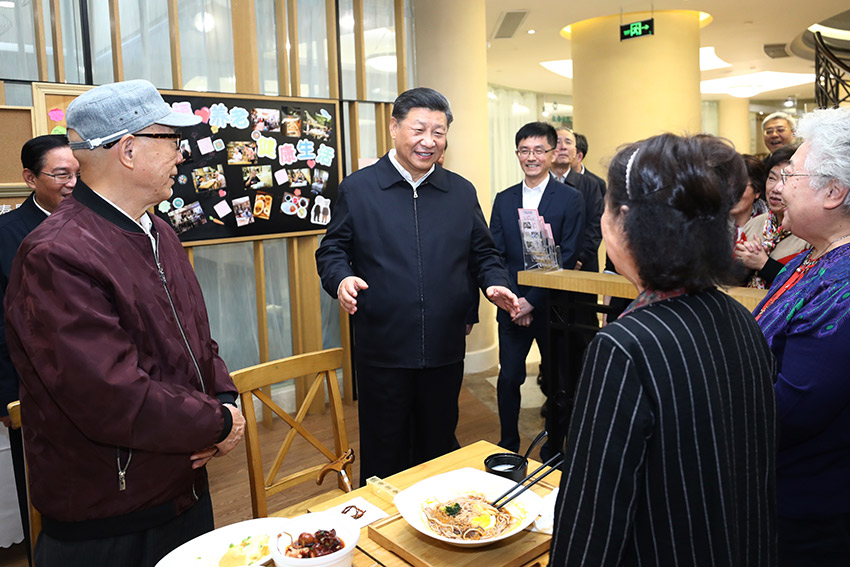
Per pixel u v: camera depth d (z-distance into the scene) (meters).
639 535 0.84
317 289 4.00
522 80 9.95
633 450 0.80
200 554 1.12
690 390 0.81
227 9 3.74
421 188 2.27
